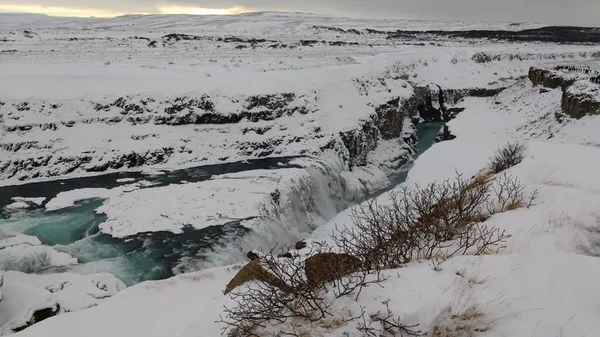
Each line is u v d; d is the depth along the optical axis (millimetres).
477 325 3566
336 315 4035
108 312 7672
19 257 14867
